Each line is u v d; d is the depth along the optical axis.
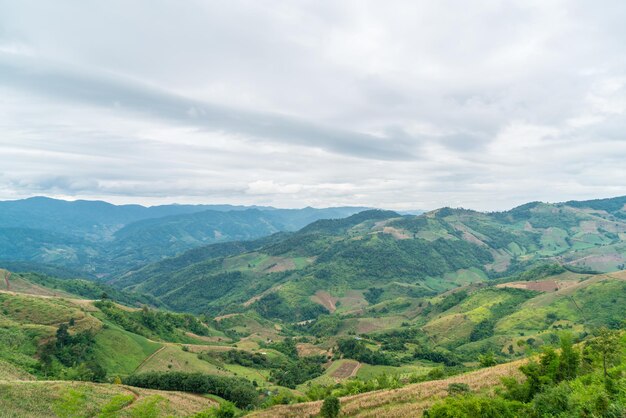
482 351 193.62
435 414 46.34
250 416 69.88
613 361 52.66
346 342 190.25
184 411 91.25
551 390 43.19
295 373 163.25
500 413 43.75
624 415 35.00
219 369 157.38
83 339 138.00
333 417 62.25
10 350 114.19
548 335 190.12
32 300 159.75
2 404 60.34
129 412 72.12
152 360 147.75
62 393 70.62
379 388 91.06
